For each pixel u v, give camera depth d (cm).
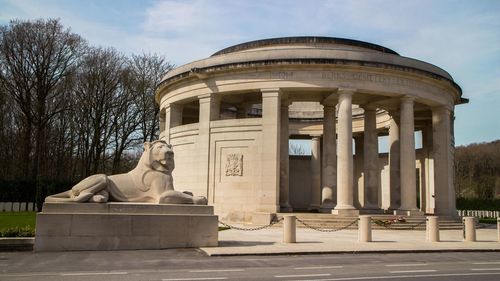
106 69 5794
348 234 2736
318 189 4694
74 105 5753
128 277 1244
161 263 1527
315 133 4903
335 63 3422
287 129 3862
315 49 3491
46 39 5422
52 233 1786
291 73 3488
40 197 4722
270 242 2178
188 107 4559
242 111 4269
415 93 3662
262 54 3541
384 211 4038
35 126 5559
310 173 4978
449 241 2459
